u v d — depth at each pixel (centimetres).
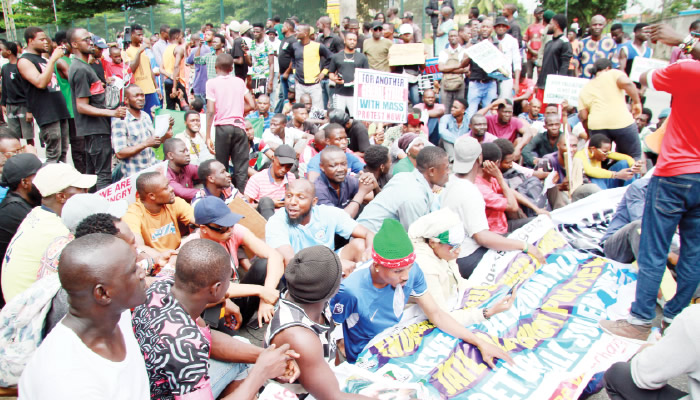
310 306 244
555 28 900
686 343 209
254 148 760
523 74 1137
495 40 962
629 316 344
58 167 357
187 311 236
